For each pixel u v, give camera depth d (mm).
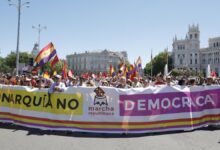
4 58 116562
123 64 24062
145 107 9711
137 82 15188
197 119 10164
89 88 9773
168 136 9188
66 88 9930
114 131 9586
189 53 159875
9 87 10781
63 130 9836
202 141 8523
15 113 10625
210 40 163500
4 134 9305
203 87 10312
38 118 10180
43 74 15766
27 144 8125
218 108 10430
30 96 10383
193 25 161125
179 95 9977
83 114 9750
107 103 9656
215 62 156375
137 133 9625
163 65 140500
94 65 176375
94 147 7895
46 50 12906
